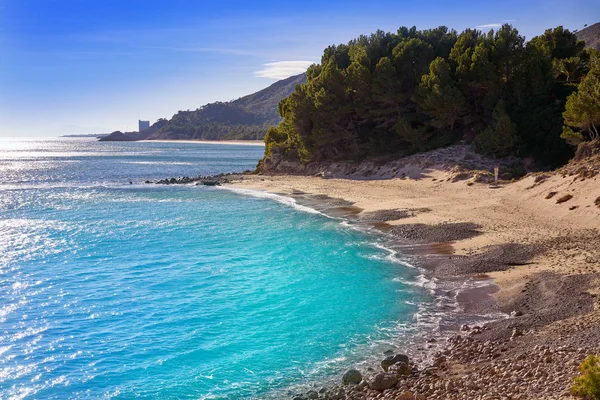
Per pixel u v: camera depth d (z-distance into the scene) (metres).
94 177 97.69
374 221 41.34
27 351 18.56
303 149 81.50
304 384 15.98
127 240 37.38
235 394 15.53
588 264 24.16
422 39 84.62
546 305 19.94
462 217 38.38
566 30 77.50
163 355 18.27
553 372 12.96
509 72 69.00
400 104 77.38
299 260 30.70
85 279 27.47
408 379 15.06
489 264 26.75
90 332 20.27
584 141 51.19
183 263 30.62
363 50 79.88
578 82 67.75
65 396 15.58
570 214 34.62
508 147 59.88
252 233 39.16
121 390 15.91
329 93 78.06
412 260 29.52
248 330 20.34
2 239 37.94
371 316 21.34
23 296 24.58
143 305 23.33
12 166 132.38
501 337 17.34
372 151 76.12
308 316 21.66
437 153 65.62
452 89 66.19
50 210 53.22
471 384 13.49
